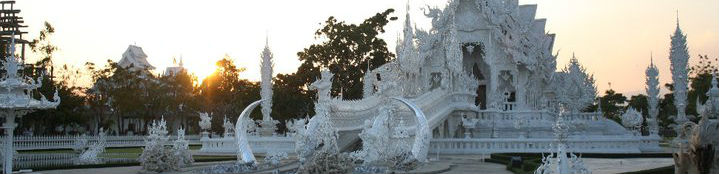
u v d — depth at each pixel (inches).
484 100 2743.6
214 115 3417.8
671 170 943.0
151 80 3398.1
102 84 3206.2
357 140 1603.1
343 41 3442.4
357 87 3346.5
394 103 1396.4
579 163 776.3
